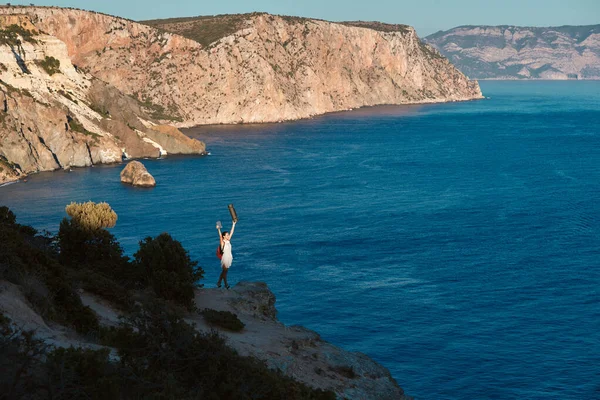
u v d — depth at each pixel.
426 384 38.53
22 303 14.43
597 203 91.19
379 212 84.88
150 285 21.06
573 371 39.94
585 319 48.12
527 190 101.56
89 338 14.45
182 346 12.94
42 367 10.61
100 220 25.31
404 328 46.50
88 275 20.22
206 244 68.00
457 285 55.69
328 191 100.25
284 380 14.15
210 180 110.00
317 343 20.92
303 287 55.00
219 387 12.59
